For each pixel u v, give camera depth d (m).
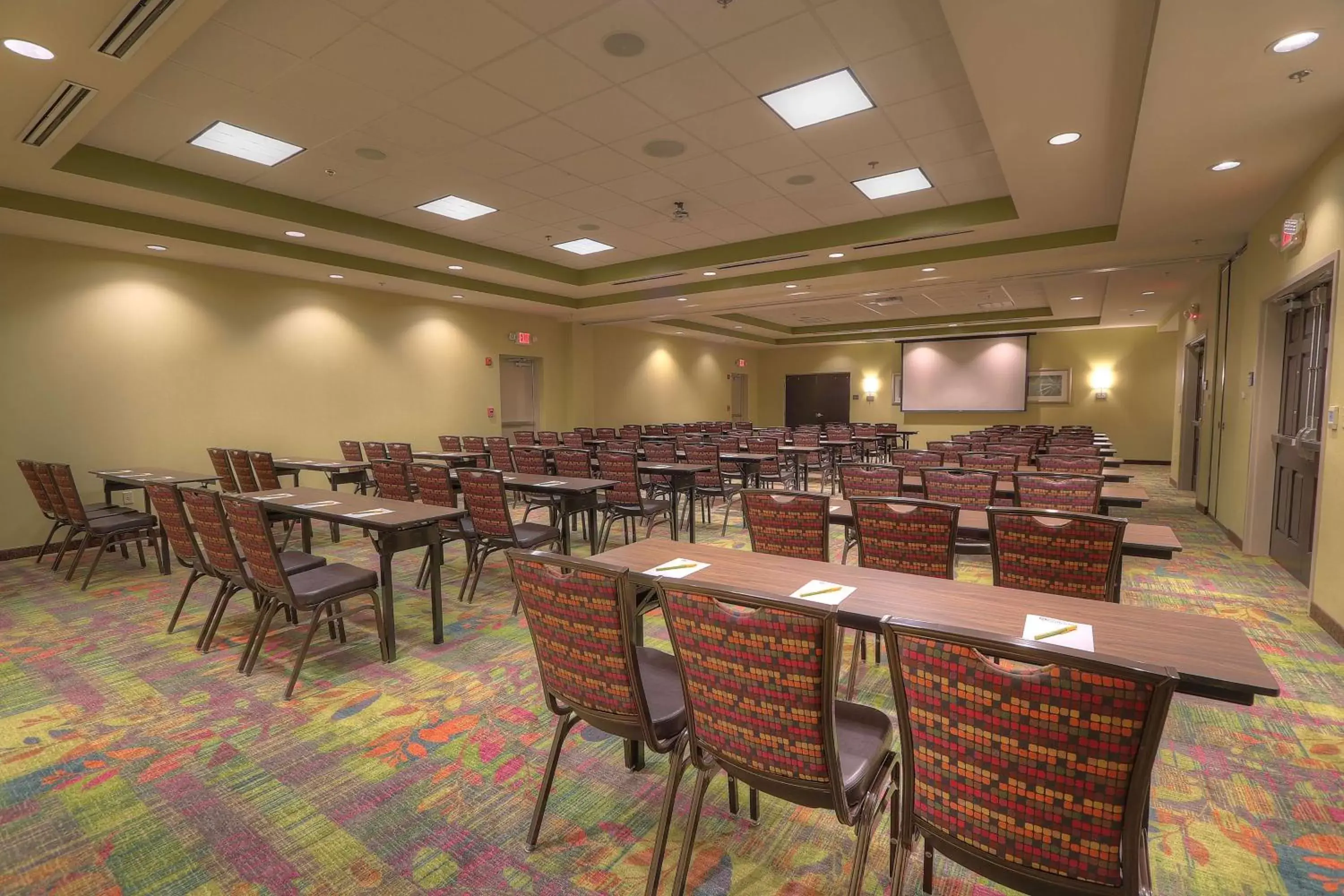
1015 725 1.08
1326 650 3.34
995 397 15.41
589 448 8.46
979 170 5.46
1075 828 1.07
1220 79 3.11
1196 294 8.80
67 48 3.00
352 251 7.19
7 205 4.95
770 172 5.50
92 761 2.39
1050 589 2.35
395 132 4.61
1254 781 2.22
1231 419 6.30
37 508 5.86
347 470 6.38
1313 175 4.16
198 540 3.69
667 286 9.85
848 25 3.37
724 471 7.54
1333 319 3.73
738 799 2.15
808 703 1.31
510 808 2.10
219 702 2.84
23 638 3.61
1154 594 4.29
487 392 10.52
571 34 3.43
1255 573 4.79
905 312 13.53
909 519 2.60
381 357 8.98
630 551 2.38
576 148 4.94
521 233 7.40
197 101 4.10
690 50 3.60
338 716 2.71
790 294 9.91
